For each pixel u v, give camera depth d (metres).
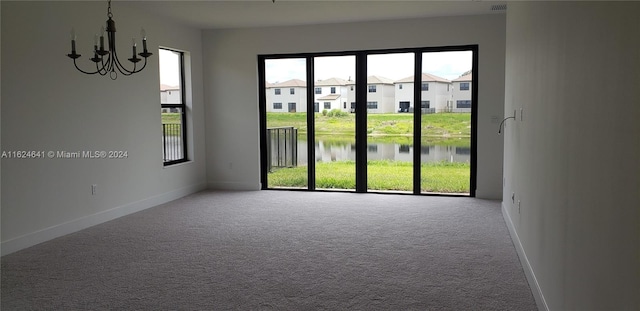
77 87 5.06
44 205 4.68
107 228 5.18
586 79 1.95
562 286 2.38
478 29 6.53
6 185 4.29
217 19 6.66
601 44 1.74
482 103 6.60
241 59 7.45
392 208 6.10
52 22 4.73
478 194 6.73
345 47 7.02
